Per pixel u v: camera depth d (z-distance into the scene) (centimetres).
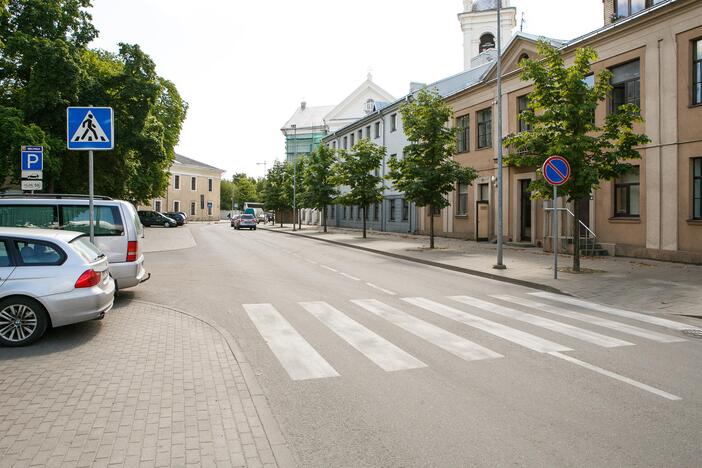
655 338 699
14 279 630
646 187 1683
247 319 804
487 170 2605
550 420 415
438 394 474
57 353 593
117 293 951
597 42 1867
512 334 713
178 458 341
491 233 2580
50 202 930
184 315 812
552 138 1372
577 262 1384
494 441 376
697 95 1546
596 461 346
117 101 2773
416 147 2153
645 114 1684
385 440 378
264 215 8725
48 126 2503
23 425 390
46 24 2503
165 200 7256
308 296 1032
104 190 3067
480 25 4262
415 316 834
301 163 5175
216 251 2233
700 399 463
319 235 3578
